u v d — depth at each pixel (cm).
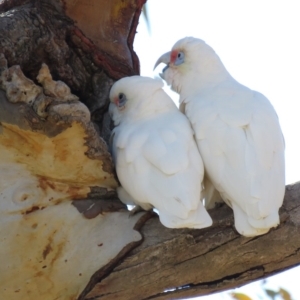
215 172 824
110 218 838
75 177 842
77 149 824
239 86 912
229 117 845
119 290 823
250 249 816
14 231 813
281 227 816
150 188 808
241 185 793
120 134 878
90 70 992
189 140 845
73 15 989
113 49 1019
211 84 941
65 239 823
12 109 796
